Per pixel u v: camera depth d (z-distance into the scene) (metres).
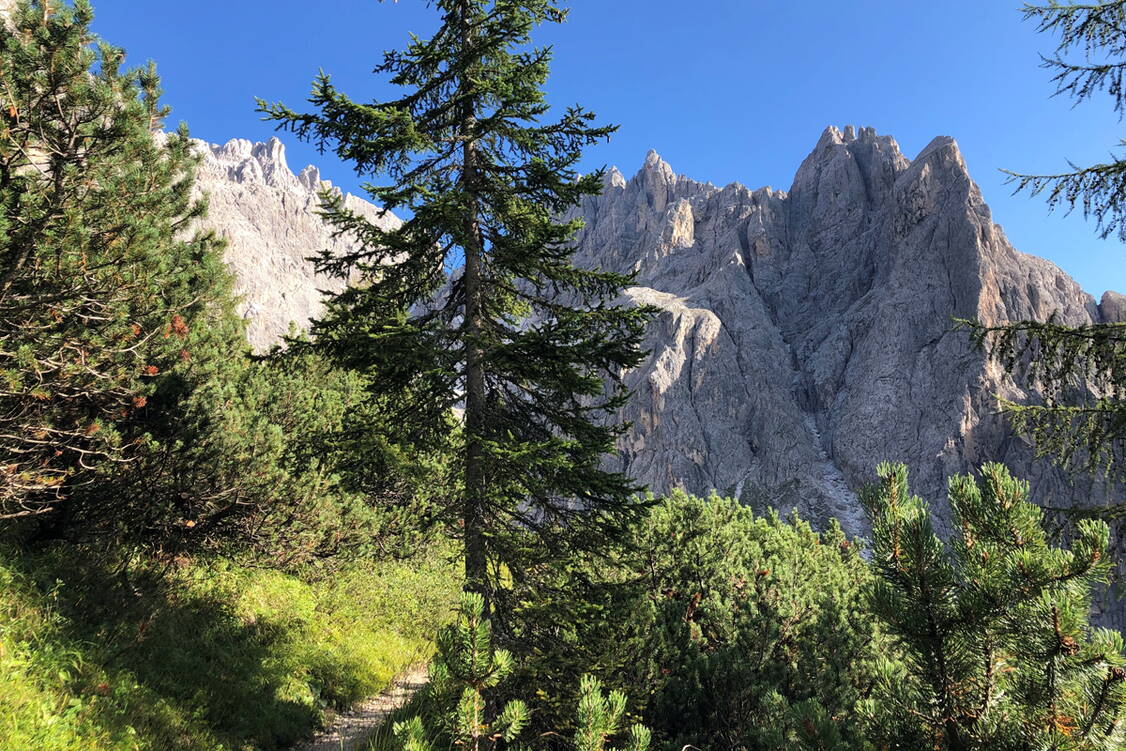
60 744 5.64
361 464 8.32
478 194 9.14
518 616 8.05
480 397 8.61
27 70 7.90
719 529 11.91
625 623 8.57
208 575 11.64
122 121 8.57
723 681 8.09
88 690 6.76
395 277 8.89
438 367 7.86
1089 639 3.20
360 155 8.65
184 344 10.40
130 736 6.40
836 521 15.87
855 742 4.15
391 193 7.70
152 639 8.80
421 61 9.10
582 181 8.60
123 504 9.95
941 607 3.60
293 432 13.52
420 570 18.39
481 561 8.06
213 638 10.04
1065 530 6.21
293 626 12.08
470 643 3.59
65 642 7.24
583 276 8.92
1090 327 7.91
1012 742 3.33
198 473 10.62
